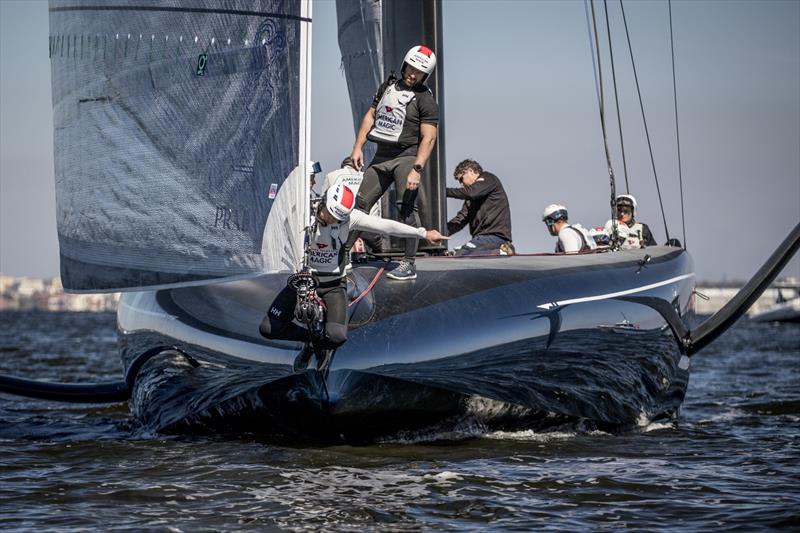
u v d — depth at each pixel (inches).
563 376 1008.2
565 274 1060.5
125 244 918.4
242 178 869.8
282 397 931.3
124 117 913.5
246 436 1030.4
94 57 927.7
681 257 1284.4
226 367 965.8
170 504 768.9
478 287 995.3
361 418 935.0
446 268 1040.2
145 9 898.1
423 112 1053.8
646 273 1151.6
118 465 916.0
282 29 856.9
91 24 930.7
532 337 969.5
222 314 1015.6
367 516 734.5
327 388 899.4
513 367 962.1
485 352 940.6
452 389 936.9
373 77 1296.8
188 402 1034.1
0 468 909.2
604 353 1043.3
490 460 927.7
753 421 1295.5
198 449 989.2
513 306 976.9
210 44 875.4
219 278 880.3
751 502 784.9
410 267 1001.5
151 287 907.4
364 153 1259.2
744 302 1239.5
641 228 1493.6
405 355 907.4
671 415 1248.2
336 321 887.1
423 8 1162.0
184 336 1048.2
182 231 891.4
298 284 850.1
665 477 874.8
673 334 1164.5
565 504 776.9
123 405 1510.8
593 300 1039.6
